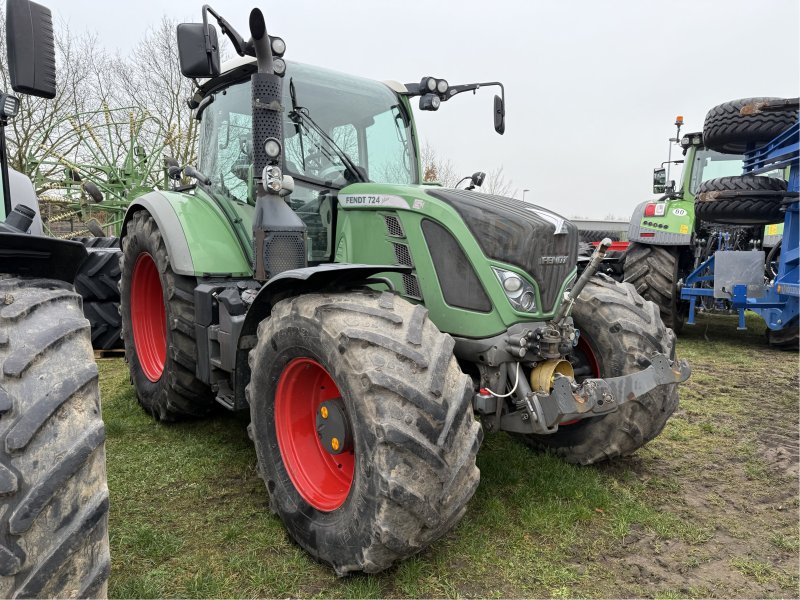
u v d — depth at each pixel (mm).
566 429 3207
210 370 3082
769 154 5996
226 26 2693
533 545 2422
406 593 2080
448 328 2631
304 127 3158
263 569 2197
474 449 2041
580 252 3904
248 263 3320
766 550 2453
